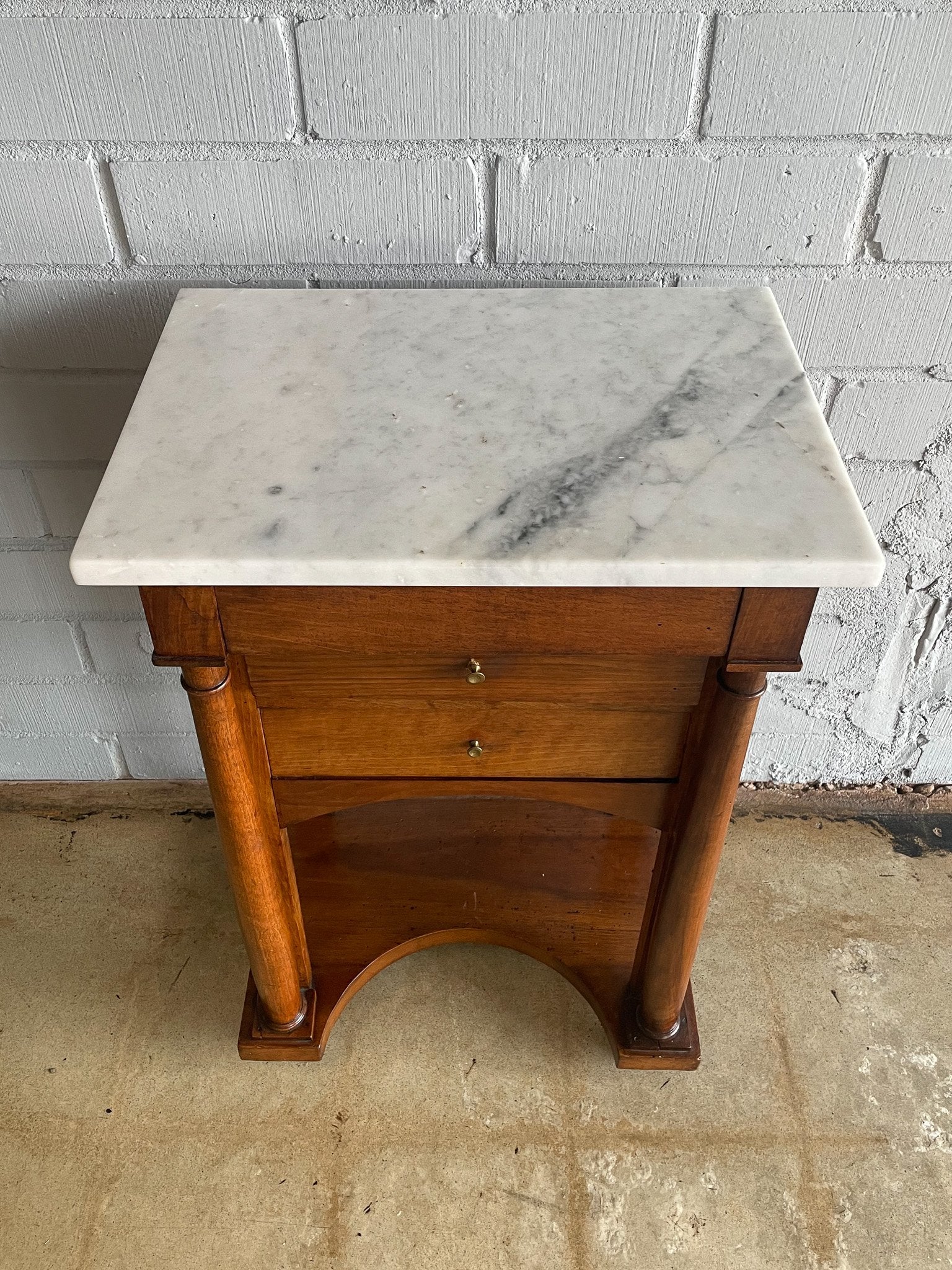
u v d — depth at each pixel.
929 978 1.27
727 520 0.72
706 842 0.92
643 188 0.96
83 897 1.35
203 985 1.26
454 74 0.89
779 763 1.45
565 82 0.89
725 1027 1.22
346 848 1.30
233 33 0.87
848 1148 1.12
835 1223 1.06
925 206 0.96
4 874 1.37
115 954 1.29
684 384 0.84
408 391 0.83
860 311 1.04
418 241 0.99
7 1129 1.13
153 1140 1.12
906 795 1.47
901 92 0.90
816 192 0.96
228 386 0.84
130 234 0.99
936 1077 1.18
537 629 0.76
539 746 0.89
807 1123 1.14
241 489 0.74
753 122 0.92
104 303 1.04
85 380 1.09
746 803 1.46
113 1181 1.09
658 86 0.89
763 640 0.77
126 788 1.47
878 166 0.94
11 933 1.31
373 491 0.74
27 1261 1.04
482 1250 1.04
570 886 1.26
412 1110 1.15
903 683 1.34
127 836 1.41
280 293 0.96
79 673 1.33
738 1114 1.14
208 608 0.75
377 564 0.69
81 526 1.20
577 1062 1.18
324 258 1.01
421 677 0.83
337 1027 1.21
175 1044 1.20
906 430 1.12
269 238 0.99
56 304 1.03
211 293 0.96
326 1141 1.12
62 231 0.99
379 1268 1.03
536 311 0.93
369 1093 1.16
